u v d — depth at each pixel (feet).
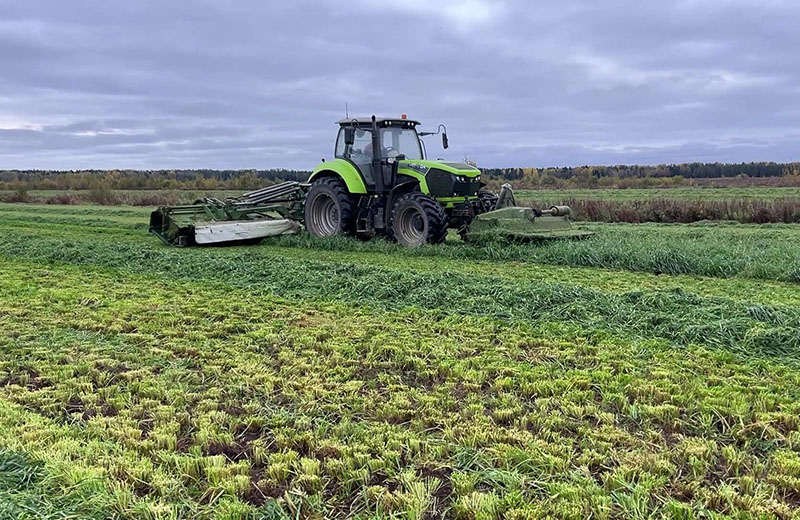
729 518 8.66
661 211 55.06
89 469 9.86
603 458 10.25
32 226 53.36
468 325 18.47
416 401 12.92
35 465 10.00
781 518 8.79
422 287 22.99
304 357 15.72
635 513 8.74
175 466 10.24
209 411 12.47
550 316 19.16
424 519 8.84
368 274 25.61
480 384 13.74
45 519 8.51
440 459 10.41
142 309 20.86
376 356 15.74
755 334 16.21
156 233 40.60
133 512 8.87
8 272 28.48
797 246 33.17
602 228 47.65
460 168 35.50
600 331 17.44
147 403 12.83
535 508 8.85
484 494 9.21
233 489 9.54
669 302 19.53
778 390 13.25
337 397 13.09
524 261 31.53
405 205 35.94
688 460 10.28
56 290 23.99
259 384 13.93
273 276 26.35
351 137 37.58
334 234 40.45
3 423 11.79
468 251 33.12
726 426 11.51
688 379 13.85
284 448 10.96
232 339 17.51
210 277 27.07
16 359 15.71
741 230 44.91
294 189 44.06
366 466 10.21
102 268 29.86
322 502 9.29
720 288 24.58
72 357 15.78
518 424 11.73
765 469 10.03
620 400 12.59
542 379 13.97
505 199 36.22
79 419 12.16
